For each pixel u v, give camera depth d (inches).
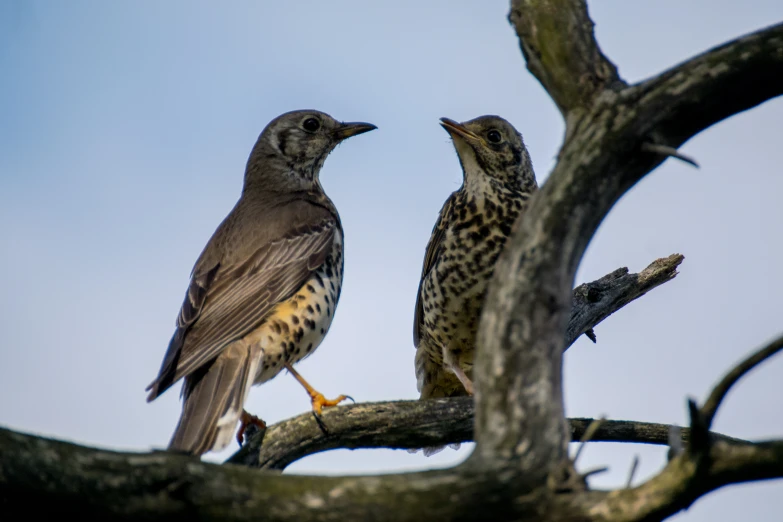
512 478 280.5
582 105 325.7
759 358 261.3
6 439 292.0
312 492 289.4
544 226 304.2
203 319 541.3
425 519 283.6
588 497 278.4
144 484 292.4
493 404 290.7
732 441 446.6
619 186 314.7
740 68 314.7
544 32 339.6
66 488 290.5
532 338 294.7
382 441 481.4
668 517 278.7
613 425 502.6
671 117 316.5
